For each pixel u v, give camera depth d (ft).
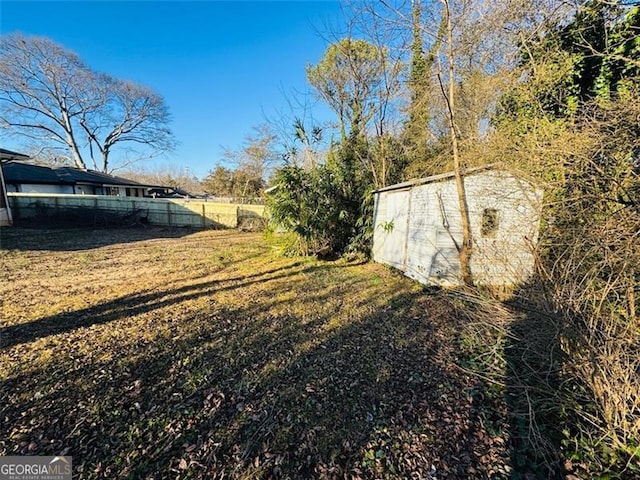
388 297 15.38
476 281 15.03
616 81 13.64
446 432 6.38
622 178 8.84
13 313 12.59
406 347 10.10
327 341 10.48
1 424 6.42
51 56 70.38
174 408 7.03
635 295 7.26
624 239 7.39
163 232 41.98
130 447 5.93
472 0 15.05
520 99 16.83
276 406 7.16
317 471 5.47
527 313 9.96
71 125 78.69
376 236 24.79
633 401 5.97
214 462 5.64
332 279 18.79
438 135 26.07
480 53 19.33
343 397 7.50
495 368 8.57
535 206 11.32
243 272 20.38
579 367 6.97
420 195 18.33
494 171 14.44
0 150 34.32
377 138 29.48
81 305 13.64
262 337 10.71
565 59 15.15
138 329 11.22
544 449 5.83
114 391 7.59
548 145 11.55
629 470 5.33
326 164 28.19
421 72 23.09
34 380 7.97
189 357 9.29
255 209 48.93
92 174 65.51
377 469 5.51
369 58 30.81
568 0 14.35
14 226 39.37
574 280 7.86
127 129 88.17
